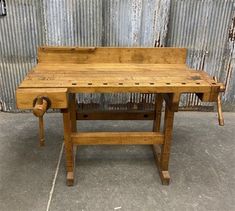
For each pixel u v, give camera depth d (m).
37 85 1.52
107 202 1.74
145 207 1.70
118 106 2.95
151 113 2.34
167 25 2.59
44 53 1.94
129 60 1.99
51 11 2.49
